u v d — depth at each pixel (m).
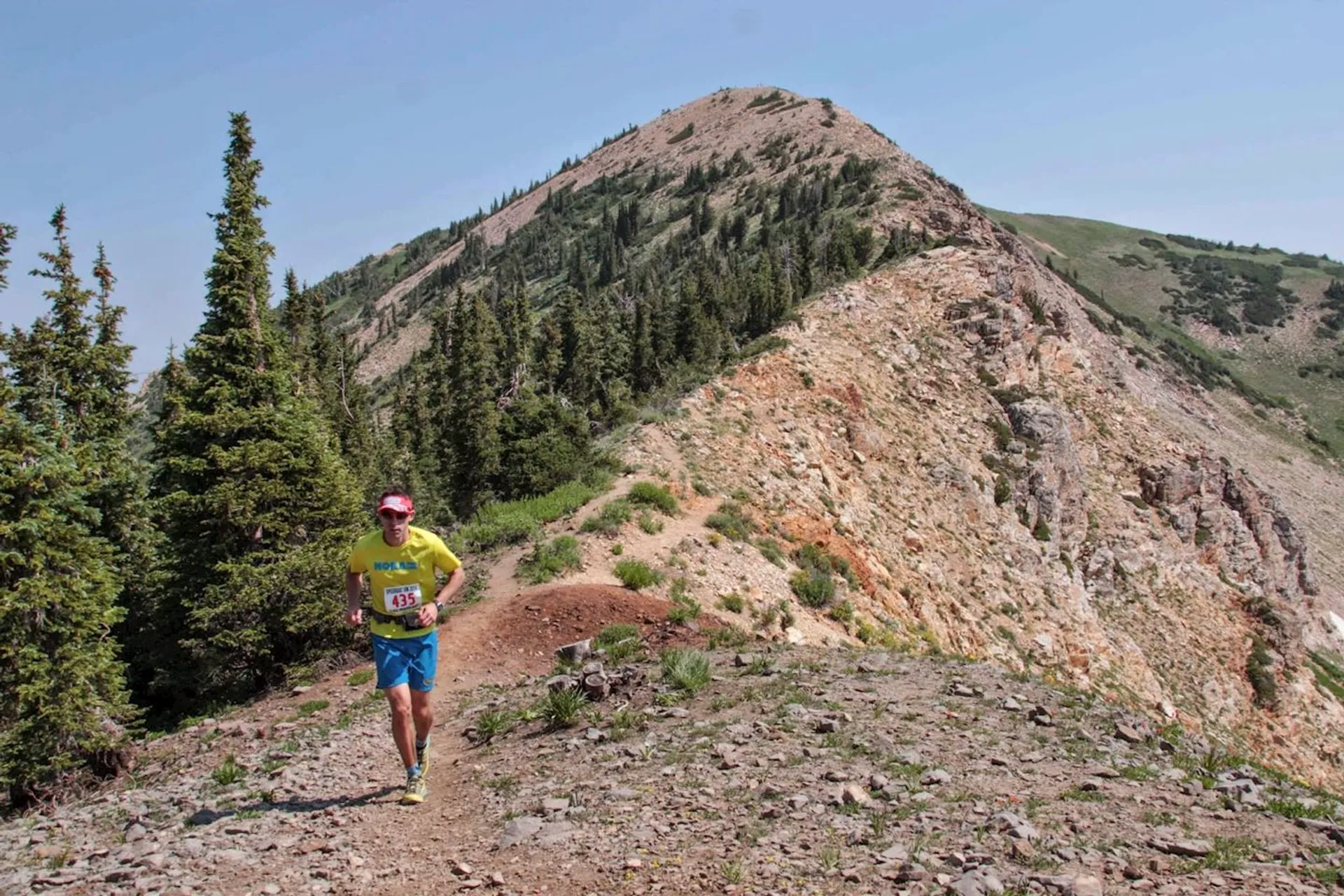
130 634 24.73
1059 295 103.06
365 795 8.20
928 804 6.55
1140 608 50.41
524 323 77.44
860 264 73.38
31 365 30.78
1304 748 49.34
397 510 7.60
